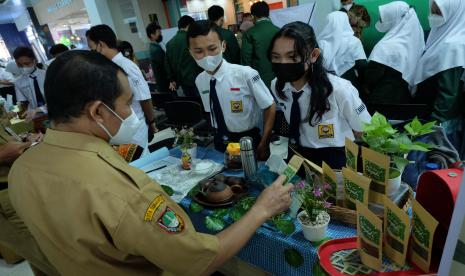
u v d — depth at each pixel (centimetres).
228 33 340
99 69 66
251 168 126
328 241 86
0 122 167
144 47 577
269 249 99
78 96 65
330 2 321
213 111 172
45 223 68
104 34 213
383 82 226
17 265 220
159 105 360
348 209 94
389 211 74
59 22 604
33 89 379
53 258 75
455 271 51
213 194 116
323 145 126
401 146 82
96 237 64
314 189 94
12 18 754
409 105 149
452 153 121
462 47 180
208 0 536
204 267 72
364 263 77
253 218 86
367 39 315
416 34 224
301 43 107
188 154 154
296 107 126
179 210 73
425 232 66
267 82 306
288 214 102
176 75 384
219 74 162
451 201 67
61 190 65
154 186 71
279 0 415
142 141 220
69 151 69
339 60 254
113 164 68
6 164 136
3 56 812
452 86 185
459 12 194
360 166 94
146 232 64
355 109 116
